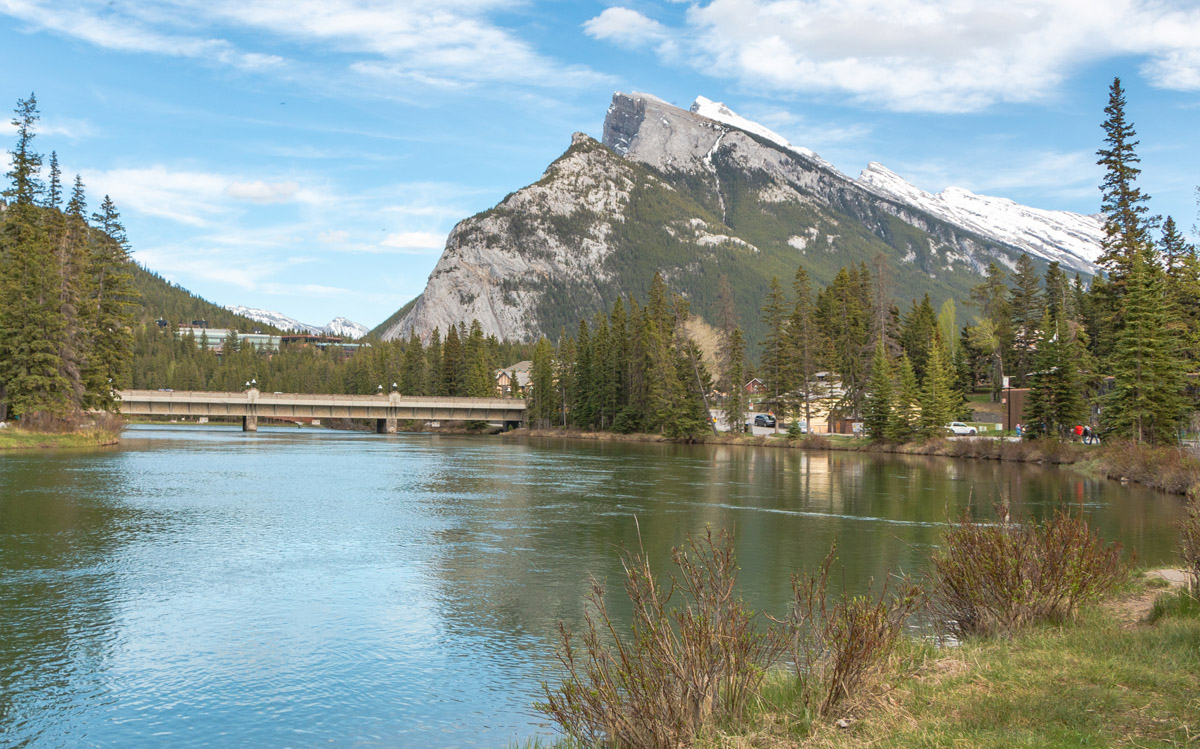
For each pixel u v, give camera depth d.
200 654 15.88
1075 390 70.50
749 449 91.94
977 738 7.77
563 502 39.56
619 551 26.50
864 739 8.20
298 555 25.58
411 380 166.88
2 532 28.42
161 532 29.17
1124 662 9.98
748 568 23.44
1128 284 62.31
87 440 71.62
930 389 85.12
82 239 78.69
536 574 23.08
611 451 86.62
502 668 15.09
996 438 77.50
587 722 9.06
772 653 10.16
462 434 134.88
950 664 10.72
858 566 23.73
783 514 35.41
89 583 21.48
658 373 111.06
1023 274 112.12
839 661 9.35
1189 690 8.79
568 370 138.75
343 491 43.12
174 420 179.12
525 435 128.88
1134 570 18.53
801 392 108.69
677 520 33.53
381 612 18.98
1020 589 12.84
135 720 12.70
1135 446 52.72
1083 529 13.87
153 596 20.27
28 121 78.38
